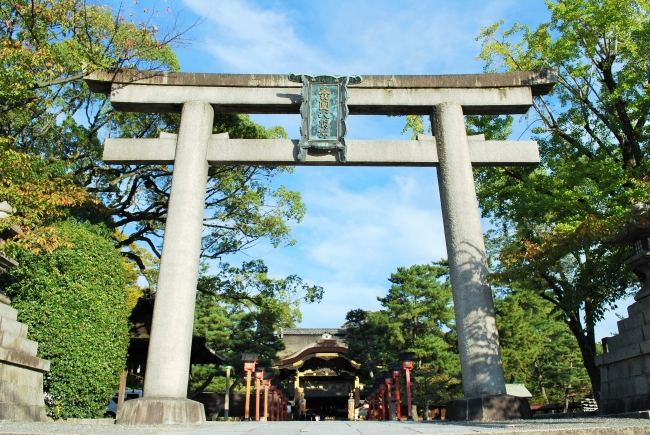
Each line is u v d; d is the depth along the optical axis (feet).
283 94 41.39
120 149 39.29
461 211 37.68
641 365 28.89
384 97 41.27
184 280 35.29
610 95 47.24
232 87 41.29
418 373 109.70
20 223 35.17
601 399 33.17
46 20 39.42
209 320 112.06
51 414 36.70
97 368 39.37
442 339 111.34
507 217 61.31
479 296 35.45
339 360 131.64
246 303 76.48
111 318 41.68
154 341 33.78
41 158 47.11
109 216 52.90
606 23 48.83
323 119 40.37
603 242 40.47
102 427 22.84
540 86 41.83
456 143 39.70
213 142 40.04
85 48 42.34
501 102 41.29
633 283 46.37
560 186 50.14
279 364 127.65
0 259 31.86
